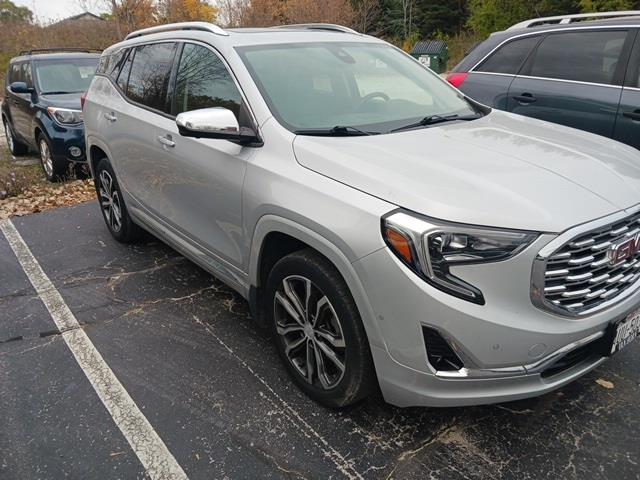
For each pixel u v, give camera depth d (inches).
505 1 906.1
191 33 148.5
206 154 127.7
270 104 118.2
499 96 216.4
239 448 100.6
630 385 114.3
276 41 138.9
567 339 87.6
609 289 93.7
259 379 120.0
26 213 247.3
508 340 84.2
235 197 117.6
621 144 123.0
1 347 136.3
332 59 139.6
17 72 378.6
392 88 140.0
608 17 201.2
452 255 83.7
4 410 113.0
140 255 191.3
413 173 94.3
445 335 84.6
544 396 111.7
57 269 182.2
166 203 152.6
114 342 136.7
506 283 83.9
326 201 96.4
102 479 95.0
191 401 113.7
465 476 92.9
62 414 111.1
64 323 146.8
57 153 295.1
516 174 96.0
